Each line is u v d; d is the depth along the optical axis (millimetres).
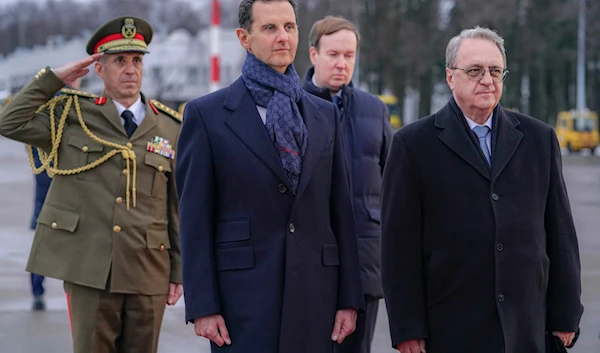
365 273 7707
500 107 6230
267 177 5730
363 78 78000
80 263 7074
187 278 5719
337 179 6047
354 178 7840
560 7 67312
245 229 5730
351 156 7895
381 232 6211
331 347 5875
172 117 7633
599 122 72750
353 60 8172
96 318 7098
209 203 5793
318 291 5805
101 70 7410
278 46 5867
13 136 7164
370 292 7695
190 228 5746
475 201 5988
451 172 6047
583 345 10172
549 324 6129
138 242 7164
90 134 7238
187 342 10430
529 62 69250
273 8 5852
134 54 7367
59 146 7293
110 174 7211
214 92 6008
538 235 6012
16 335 10695
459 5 67438
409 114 90062
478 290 5949
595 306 12094
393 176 6164
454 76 6141
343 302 5918
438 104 80750
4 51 155000
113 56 7316
